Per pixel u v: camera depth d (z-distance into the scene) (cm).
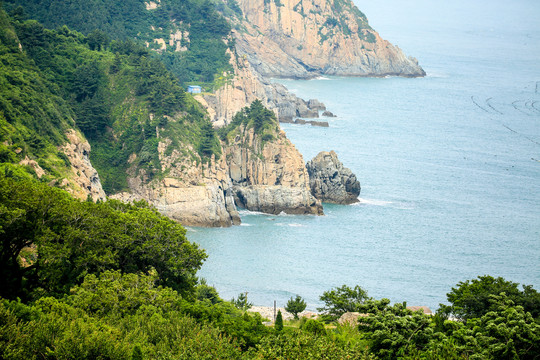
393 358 11412
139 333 11781
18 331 10631
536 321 12838
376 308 12231
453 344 11425
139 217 15338
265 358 11438
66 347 10525
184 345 11375
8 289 13362
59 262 13550
